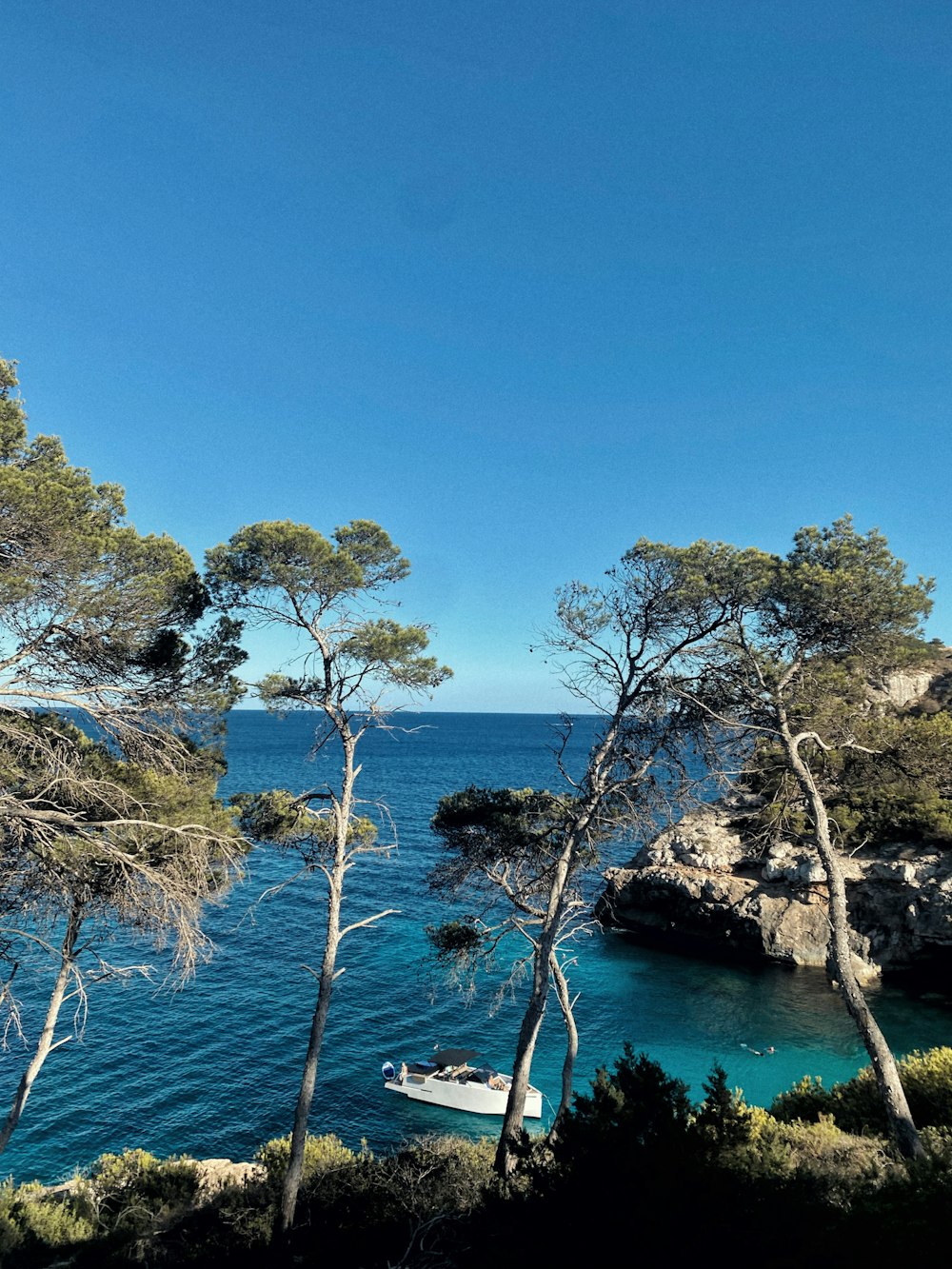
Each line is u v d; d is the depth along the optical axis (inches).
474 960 801.6
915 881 1594.5
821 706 689.0
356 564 651.5
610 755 677.9
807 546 686.5
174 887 559.2
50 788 543.2
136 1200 676.1
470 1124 1047.0
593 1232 255.6
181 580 603.8
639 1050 1286.9
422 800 3427.7
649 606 647.8
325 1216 606.9
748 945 1768.0
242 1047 1208.2
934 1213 242.8
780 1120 652.7
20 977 1365.7
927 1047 1288.1
